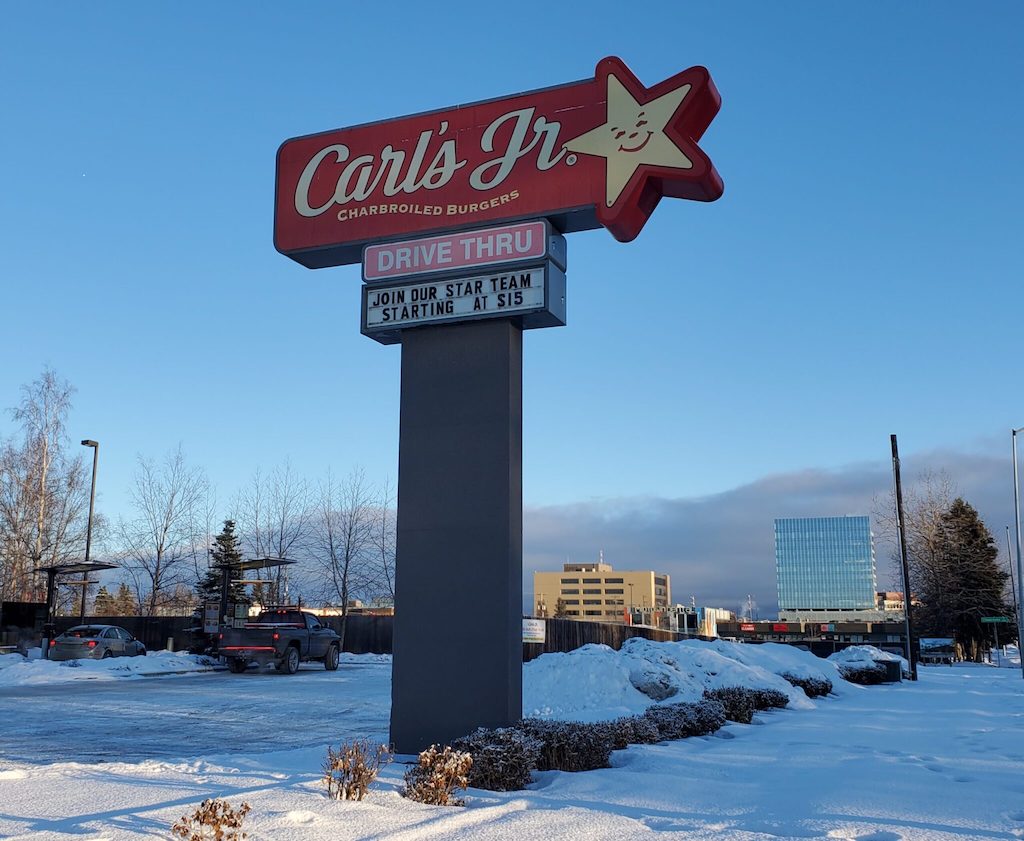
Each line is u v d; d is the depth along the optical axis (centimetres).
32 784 909
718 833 774
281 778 974
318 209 1466
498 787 991
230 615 3641
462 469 1329
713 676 2569
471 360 1355
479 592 1285
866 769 1165
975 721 1927
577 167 1332
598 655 2392
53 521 4941
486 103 1404
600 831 771
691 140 1289
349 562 4722
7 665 3005
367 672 3152
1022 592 4888
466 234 1375
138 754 1266
